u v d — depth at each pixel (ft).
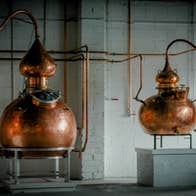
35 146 19.94
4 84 25.63
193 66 27.53
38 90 20.66
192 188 22.06
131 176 26.81
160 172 22.30
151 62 27.20
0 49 25.61
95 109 25.70
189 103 23.24
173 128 22.84
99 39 25.88
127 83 26.89
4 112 20.84
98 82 25.77
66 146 20.62
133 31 27.07
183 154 22.56
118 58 26.86
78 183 23.81
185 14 27.55
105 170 26.58
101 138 25.71
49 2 26.17
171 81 23.38
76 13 26.37
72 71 26.27
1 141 20.67
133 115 26.89
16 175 20.56
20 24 25.82
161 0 27.27
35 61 20.63
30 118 19.85
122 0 26.99
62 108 20.68
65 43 26.18
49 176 23.77
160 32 27.32
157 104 22.95
